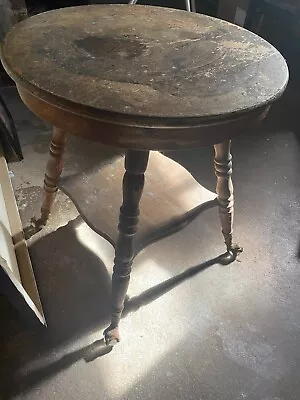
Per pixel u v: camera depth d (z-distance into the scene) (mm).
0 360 1094
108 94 810
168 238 1430
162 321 1205
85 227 1434
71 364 1099
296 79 2291
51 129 1833
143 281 1297
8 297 1036
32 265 1309
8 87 2012
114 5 1218
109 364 1104
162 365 1113
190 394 1064
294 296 1301
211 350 1153
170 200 1259
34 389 1048
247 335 1193
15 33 996
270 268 1371
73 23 1077
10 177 1589
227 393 1073
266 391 1084
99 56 937
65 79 838
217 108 804
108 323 1192
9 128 1676
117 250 994
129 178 902
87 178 1315
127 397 1049
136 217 952
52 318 1189
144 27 1106
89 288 1270
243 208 1568
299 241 1468
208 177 1699
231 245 1363
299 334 1209
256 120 901
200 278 1320
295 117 2053
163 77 885
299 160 1812
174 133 806
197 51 1006
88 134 831
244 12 2184
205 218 1514
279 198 1625
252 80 906
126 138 812
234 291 1296
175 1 2619
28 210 1479
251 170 1738
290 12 2227
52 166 1227
